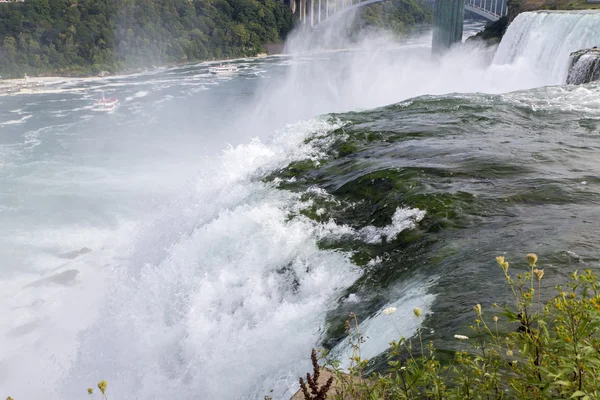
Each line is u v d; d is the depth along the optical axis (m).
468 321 4.40
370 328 5.29
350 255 7.50
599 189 8.05
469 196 8.13
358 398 3.00
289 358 5.71
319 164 11.67
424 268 6.27
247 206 10.01
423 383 2.90
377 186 9.38
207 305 7.90
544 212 7.27
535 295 4.67
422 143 11.70
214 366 6.29
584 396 2.07
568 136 11.64
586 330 2.36
